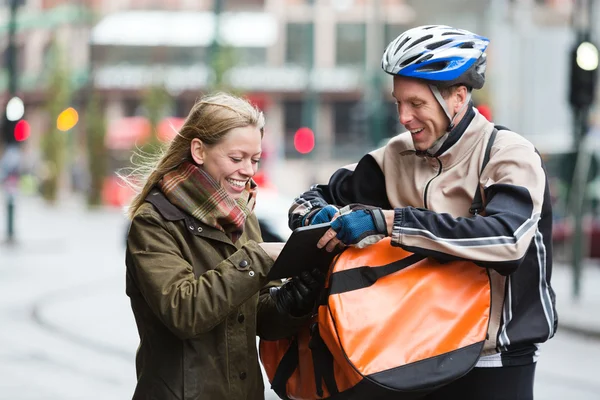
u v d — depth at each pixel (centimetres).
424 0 7994
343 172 824
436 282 691
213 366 745
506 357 714
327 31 12812
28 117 13762
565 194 5425
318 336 722
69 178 12706
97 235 6919
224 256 754
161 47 12781
